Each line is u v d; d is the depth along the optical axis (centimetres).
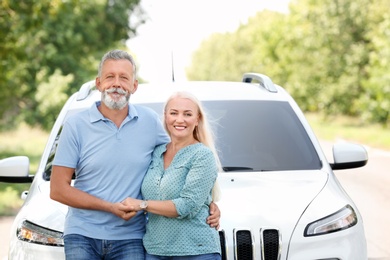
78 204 439
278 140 620
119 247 445
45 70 3297
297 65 4041
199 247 439
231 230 499
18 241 515
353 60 3731
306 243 504
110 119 451
